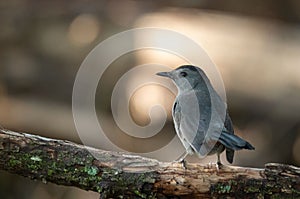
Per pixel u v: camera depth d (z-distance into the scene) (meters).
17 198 13.96
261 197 7.01
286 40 17.23
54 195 14.08
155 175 6.94
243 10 19.62
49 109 14.62
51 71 15.42
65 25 16.88
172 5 18.98
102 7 17.84
